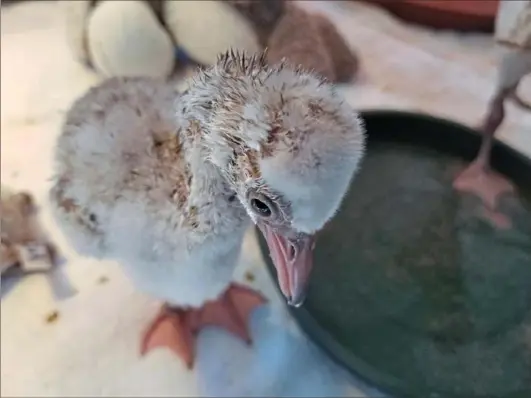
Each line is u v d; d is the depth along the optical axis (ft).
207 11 1.13
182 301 0.83
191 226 0.69
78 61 1.30
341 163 0.50
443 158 1.03
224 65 0.60
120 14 1.16
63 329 0.93
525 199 0.91
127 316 0.94
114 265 0.99
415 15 1.33
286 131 0.50
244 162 0.54
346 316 0.88
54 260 0.99
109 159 0.75
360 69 1.25
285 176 0.50
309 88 0.53
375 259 0.93
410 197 0.99
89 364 0.90
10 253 0.96
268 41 1.15
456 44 1.29
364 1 1.38
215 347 0.91
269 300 0.95
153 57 1.17
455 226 0.93
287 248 0.60
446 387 0.80
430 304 0.88
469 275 0.89
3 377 0.88
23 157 1.14
